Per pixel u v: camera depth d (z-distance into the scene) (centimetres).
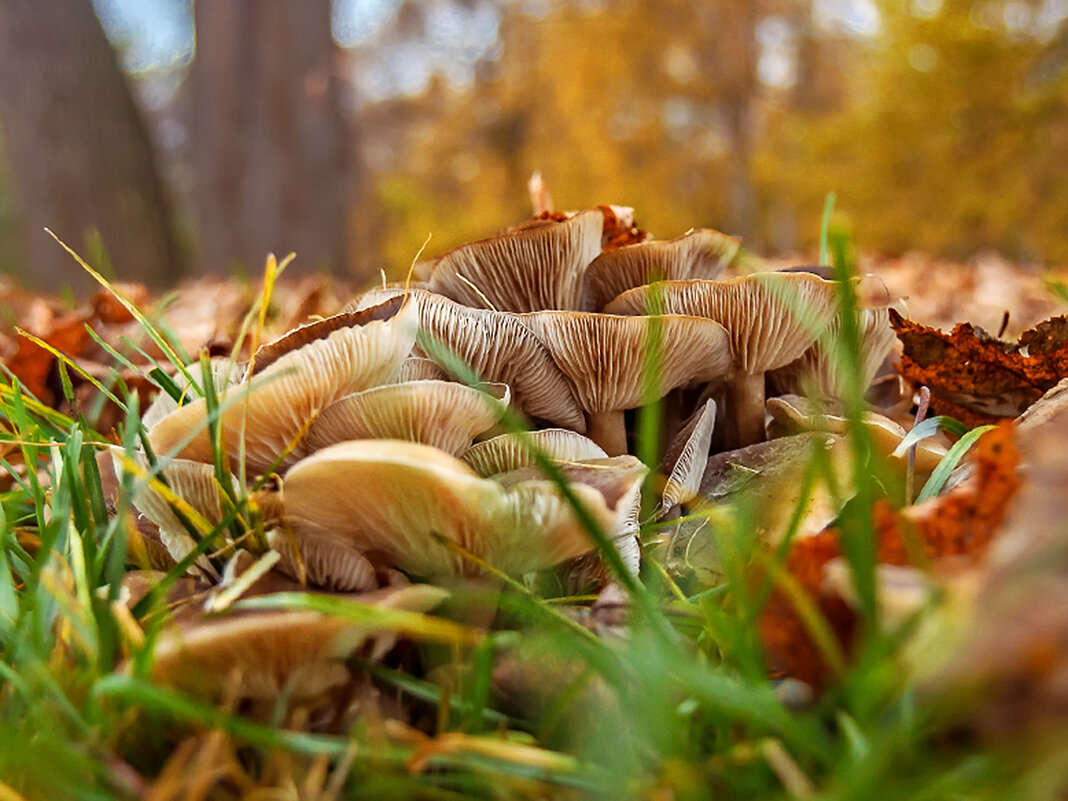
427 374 22
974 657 13
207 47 172
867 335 26
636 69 362
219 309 61
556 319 22
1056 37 228
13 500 22
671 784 14
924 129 239
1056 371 24
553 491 17
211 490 19
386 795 15
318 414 20
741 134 376
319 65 171
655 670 15
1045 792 11
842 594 15
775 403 25
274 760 15
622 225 31
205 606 17
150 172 154
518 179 386
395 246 345
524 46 383
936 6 239
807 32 410
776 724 14
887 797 13
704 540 21
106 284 23
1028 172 222
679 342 23
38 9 142
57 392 35
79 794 14
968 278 82
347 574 18
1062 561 13
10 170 151
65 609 16
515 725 17
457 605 19
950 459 20
